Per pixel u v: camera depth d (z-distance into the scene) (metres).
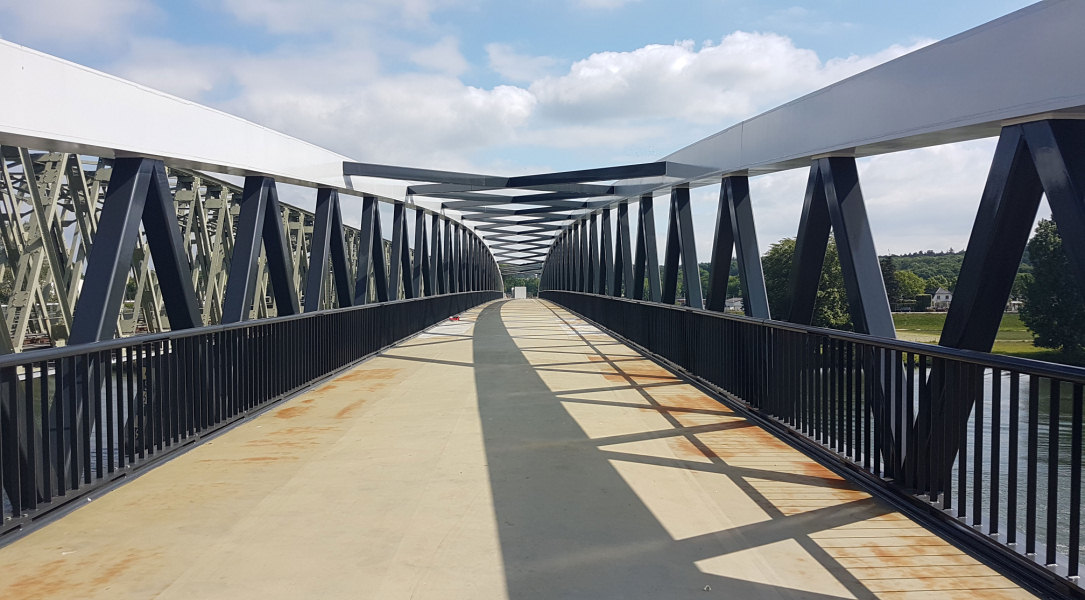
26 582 2.76
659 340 10.27
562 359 10.60
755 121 7.04
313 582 2.75
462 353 11.52
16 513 3.36
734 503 3.75
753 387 6.18
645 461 4.62
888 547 3.11
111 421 4.13
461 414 6.26
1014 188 3.62
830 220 5.77
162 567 2.91
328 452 4.90
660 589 2.67
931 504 3.46
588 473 4.34
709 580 2.76
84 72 5.10
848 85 5.18
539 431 5.55
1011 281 3.68
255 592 2.66
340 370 9.06
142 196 5.68
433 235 23.89
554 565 2.91
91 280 5.16
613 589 2.68
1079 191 3.22
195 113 6.50
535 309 34.28
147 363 4.56
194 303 6.25
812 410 4.96
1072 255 3.20
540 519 3.49
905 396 4.09
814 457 4.72
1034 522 2.74
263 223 8.20
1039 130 3.46
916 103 4.39
